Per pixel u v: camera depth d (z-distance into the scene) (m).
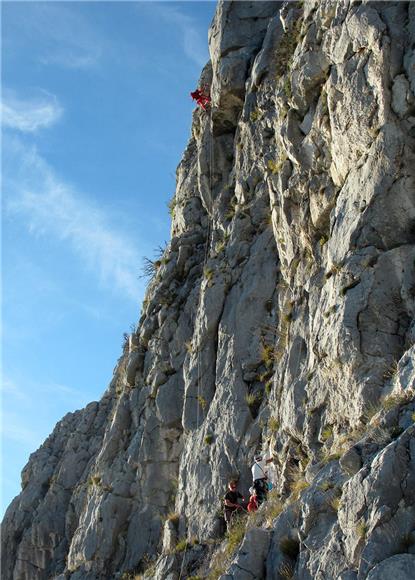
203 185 28.28
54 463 39.50
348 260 17.77
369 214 17.75
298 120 21.28
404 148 17.64
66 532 34.50
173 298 27.77
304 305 20.33
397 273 17.09
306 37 21.19
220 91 27.08
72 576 26.28
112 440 27.62
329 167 20.08
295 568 14.32
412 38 18.19
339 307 17.47
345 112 18.94
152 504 25.12
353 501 13.40
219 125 28.16
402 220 17.41
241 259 24.16
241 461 21.11
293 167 21.58
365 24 18.77
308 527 14.47
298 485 16.89
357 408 16.38
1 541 37.22
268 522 17.05
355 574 12.70
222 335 23.36
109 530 25.73
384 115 17.97
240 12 27.73
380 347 16.67
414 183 17.47
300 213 20.83
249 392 21.94
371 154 18.05
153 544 24.44
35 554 35.03
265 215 24.31
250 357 22.31
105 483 26.86
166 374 26.27
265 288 22.98
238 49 27.17
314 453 17.61
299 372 19.44
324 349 17.69
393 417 14.50
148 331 28.03
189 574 20.27
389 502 12.91
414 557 12.10
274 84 24.92
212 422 22.52
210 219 28.19
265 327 22.41
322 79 20.61
